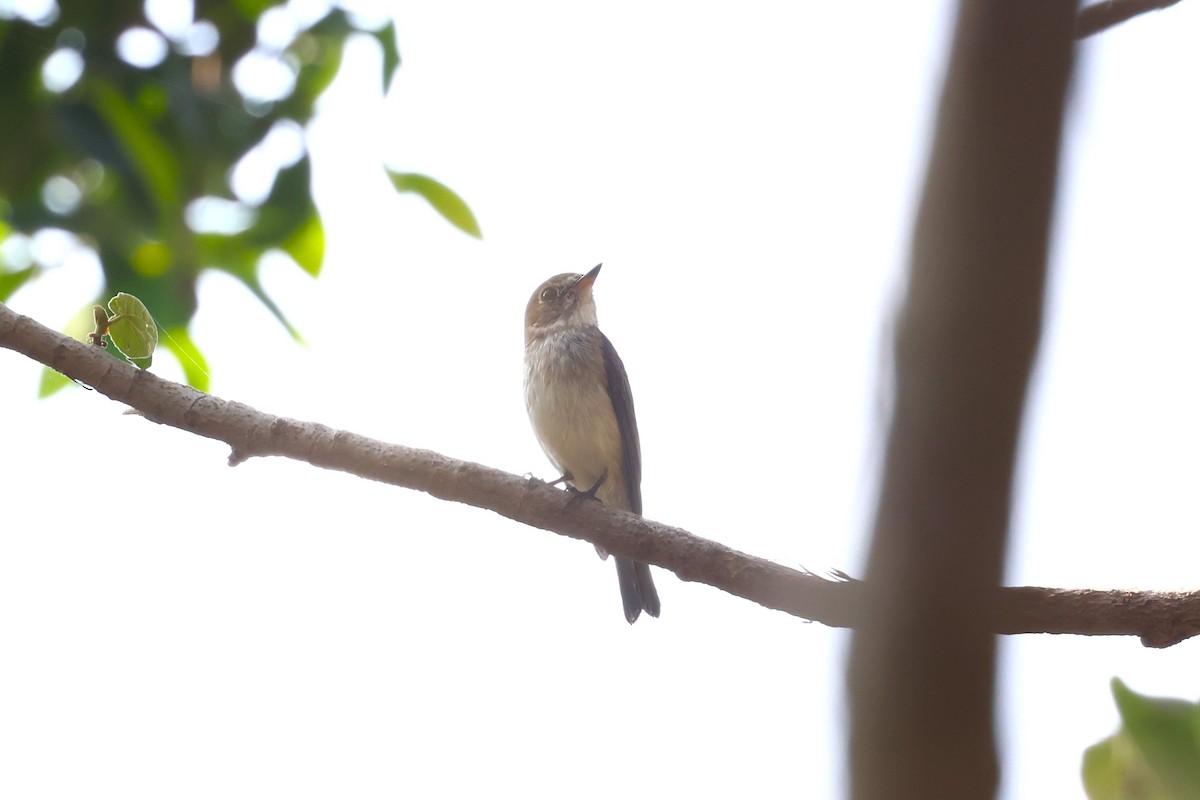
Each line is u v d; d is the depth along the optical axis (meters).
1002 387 2.46
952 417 2.49
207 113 10.31
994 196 2.44
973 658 2.59
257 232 10.97
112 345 8.04
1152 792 5.10
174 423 7.63
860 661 2.67
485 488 7.80
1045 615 6.39
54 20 9.87
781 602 7.12
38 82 9.92
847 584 6.86
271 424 7.70
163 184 10.37
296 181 10.84
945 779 2.59
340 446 7.77
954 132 2.47
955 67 2.47
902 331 2.53
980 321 2.45
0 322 7.46
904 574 2.59
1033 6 2.40
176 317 10.70
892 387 2.57
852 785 2.68
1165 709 5.13
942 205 2.48
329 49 10.84
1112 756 5.20
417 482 7.80
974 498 2.51
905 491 2.56
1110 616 6.30
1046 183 2.43
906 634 2.59
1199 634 6.27
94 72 9.98
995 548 2.55
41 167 10.27
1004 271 2.44
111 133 9.85
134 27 10.05
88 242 10.55
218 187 10.71
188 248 10.67
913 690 2.61
